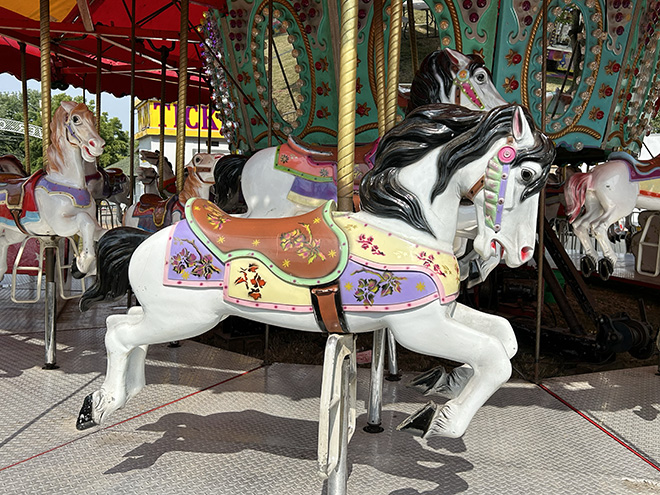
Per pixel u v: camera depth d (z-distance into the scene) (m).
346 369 1.95
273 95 4.99
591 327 5.80
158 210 4.89
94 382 3.57
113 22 8.02
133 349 2.22
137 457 2.52
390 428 2.97
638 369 4.23
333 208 2.04
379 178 1.92
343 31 1.93
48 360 3.82
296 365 4.16
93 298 2.20
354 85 1.97
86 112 3.66
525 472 2.47
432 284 1.82
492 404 3.41
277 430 2.90
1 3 7.01
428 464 2.53
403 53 4.54
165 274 2.02
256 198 3.78
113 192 9.12
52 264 3.83
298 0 4.53
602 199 4.14
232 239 1.97
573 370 4.46
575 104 4.68
